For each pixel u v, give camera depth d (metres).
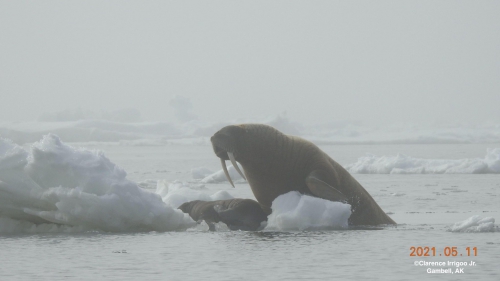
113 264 34.94
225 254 37.78
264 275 32.09
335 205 49.12
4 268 33.97
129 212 46.81
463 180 109.62
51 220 47.22
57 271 33.22
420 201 73.88
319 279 31.14
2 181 46.62
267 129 52.03
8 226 48.06
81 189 46.16
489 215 58.88
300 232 47.16
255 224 50.22
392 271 32.78
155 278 31.59
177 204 54.84
